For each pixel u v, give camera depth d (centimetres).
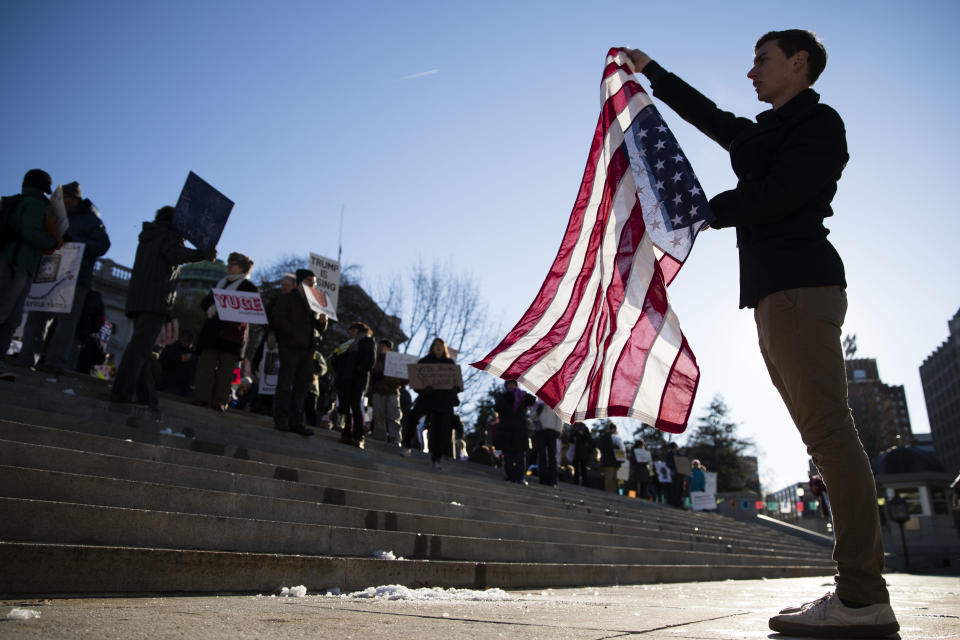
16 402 563
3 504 301
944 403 11838
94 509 333
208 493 433
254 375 1170
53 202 671
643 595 513
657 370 348
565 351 370
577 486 1576
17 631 186
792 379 250
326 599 333
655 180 318
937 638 226
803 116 270
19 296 651
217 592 334
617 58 379
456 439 1700
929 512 3055
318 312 886
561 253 387
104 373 1298
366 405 1439
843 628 232
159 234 712
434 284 3262
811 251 256
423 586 450
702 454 5997
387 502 636
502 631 226
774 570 1145
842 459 239
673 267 360
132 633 191
